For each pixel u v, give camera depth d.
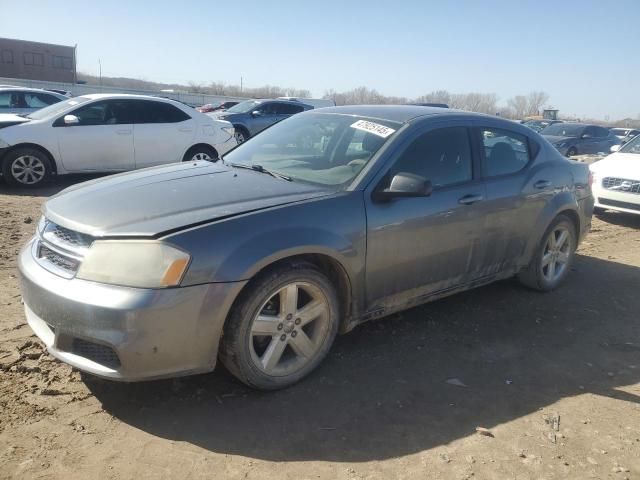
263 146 4.30
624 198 8.43
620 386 3.56
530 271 4.96
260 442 2.78
